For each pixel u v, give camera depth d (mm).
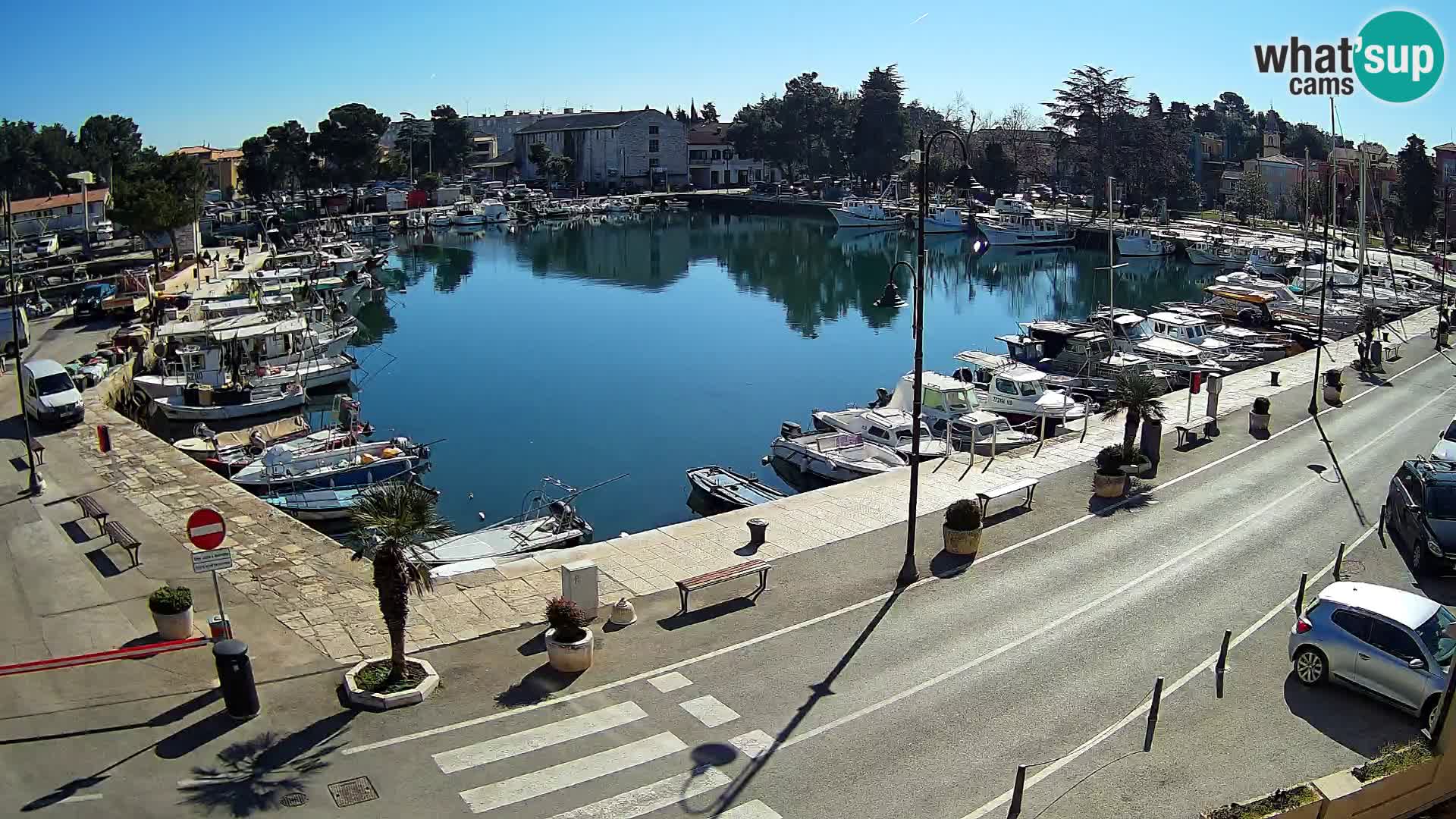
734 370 58531
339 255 96750
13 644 19109
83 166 149500
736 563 23219
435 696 17156
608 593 21562
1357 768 13148
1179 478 30031
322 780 14727
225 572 22781
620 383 55312
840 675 18047
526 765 15172
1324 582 22312
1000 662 18594
